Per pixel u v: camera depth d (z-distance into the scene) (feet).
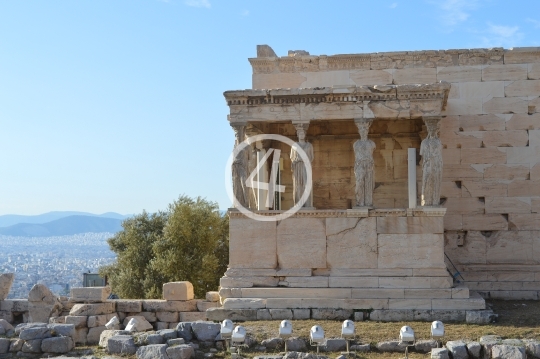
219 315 63.26
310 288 63.87
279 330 53.83
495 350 49.83
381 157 77.77
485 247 76.28
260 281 65.21
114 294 119.75
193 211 109.09
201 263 104.42
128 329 59.31
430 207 63.98
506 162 76.33
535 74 76.48
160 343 54.49
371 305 62.13
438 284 62.85
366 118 66.03
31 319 73.51
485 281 75.61
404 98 65.62
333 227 65.26
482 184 76.48
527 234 75.61
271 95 66.80
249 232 66.28
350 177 77.77
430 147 65.10
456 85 77.46
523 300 73.36
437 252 63.67
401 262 64.03
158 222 122.83
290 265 65.46
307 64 79.41
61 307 73.82
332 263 64.95
